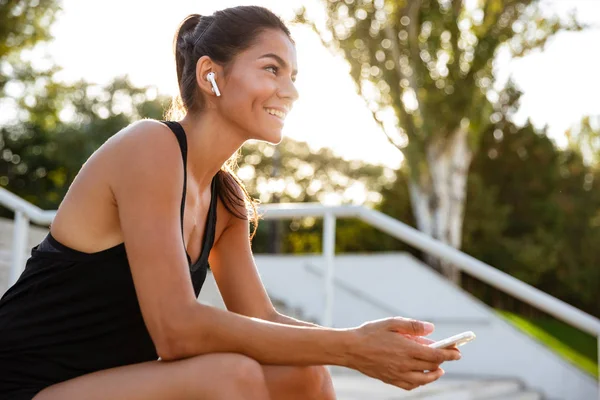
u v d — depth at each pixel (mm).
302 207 3701
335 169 25625
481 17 12523
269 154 25094
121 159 1407
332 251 3643
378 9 12281
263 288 1754
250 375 1306
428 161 12625
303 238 22016
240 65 1509
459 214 12781
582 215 22094
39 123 18594
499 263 21219
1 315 1462
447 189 12641
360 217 3729
